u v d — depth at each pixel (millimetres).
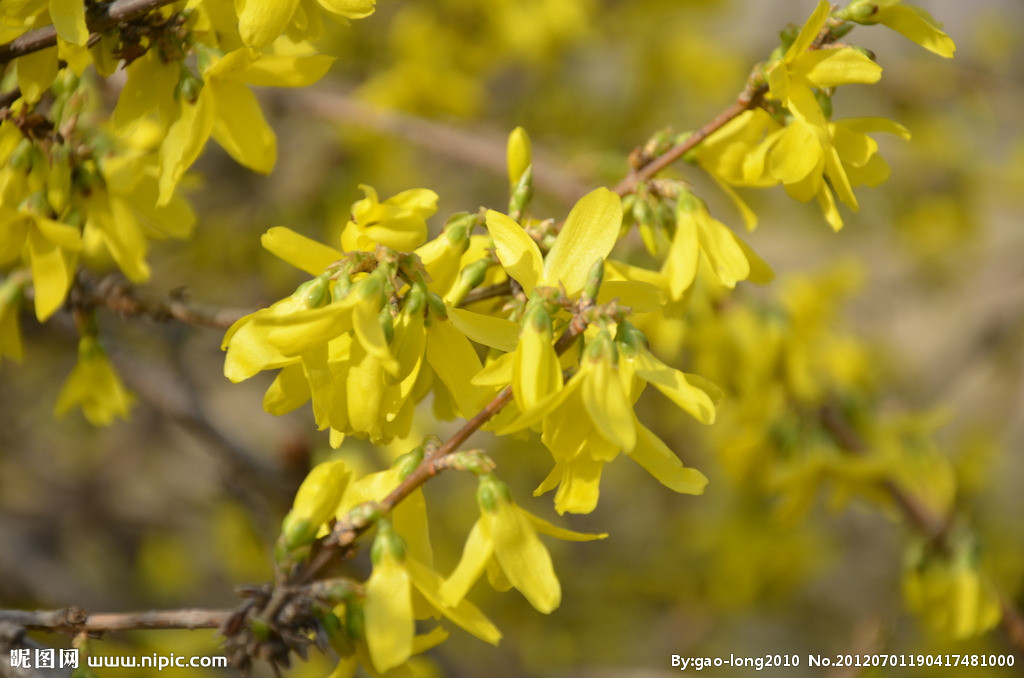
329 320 1352
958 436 5344
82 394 2322
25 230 1760
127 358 3277
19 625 1483
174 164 1642
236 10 1553
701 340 2859
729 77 5504
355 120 3570
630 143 5473
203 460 4934
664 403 4801
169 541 5074
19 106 1765
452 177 5152
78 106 1845
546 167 3102
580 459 1386
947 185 5797
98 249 2426
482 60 4773
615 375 1329
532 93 5523
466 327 1425
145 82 1657
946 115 5789
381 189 4766
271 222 4527
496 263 1720
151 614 1452
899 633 4113
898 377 5258
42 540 4727
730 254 1797
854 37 5742
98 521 4988
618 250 2516
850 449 3053
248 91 1683
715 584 4766
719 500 5012
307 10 1646
